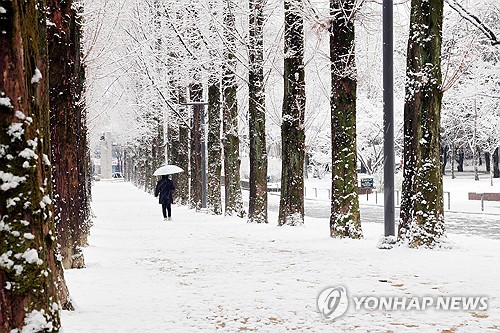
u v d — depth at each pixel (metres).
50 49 13.44
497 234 24.75
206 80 37.50
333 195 20.08
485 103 44.81
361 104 55.09
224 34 29.77
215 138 36.00
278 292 10.91
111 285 12.02
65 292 9.51
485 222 30.72
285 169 24.50
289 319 8.85
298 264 14.48
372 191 58.25
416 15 17.09
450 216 34.75
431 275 12.37
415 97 16.94
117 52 38.59
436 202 16.75
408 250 16.33
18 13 6.19
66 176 14.05
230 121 32.97
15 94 6.18
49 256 6.73
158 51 38.16
